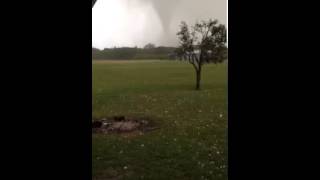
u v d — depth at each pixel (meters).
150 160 9.52
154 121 15.62
